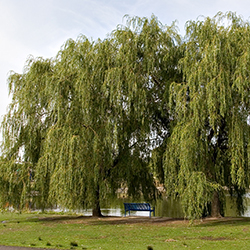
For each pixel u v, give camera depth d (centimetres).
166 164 1438
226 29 1410
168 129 1659
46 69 1691
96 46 1598
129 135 1595
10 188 1534
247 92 1278
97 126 1521
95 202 1619
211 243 961
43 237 1116
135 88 1448
